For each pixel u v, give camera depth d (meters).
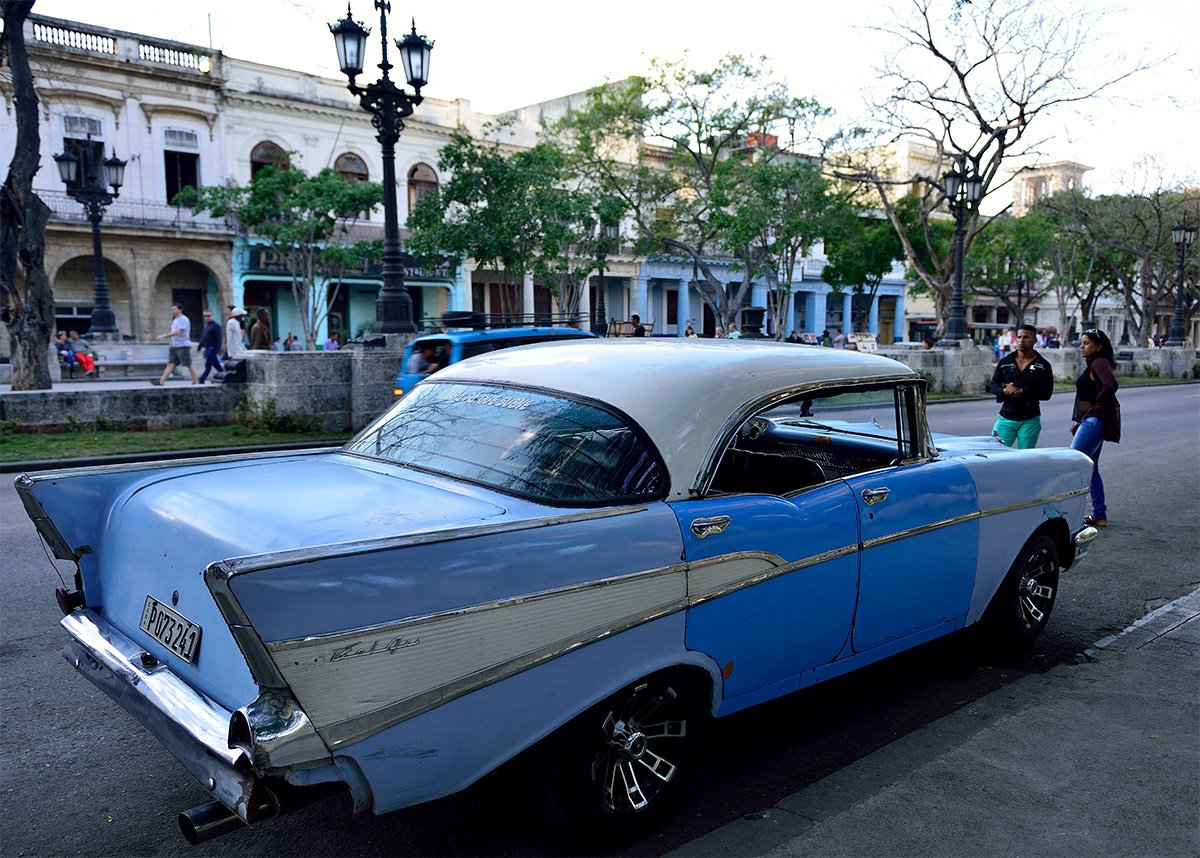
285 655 2.08
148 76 28.78
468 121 35.03
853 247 39.25
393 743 2.27
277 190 27.77
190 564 2.60
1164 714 3.98
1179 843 2.91
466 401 3.49
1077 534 5.00
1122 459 12.16
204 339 19.42
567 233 23.77
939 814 3.09
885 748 3.66
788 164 27.69
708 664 3.01
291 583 2.08
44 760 3.50
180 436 12.74
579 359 3.55
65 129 27.75
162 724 2.48
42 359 14.44
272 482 3.05
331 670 2.15
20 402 12.48
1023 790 3.26
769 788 3.32
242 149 30.91
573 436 3.04
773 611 3.19
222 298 31.16
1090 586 6.12
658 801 2.95
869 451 4.18
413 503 2.74
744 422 3.23
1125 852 2.86
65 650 3.09
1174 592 5.98
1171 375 36.22
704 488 3.06
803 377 3.50
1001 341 33.66
